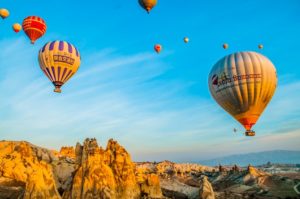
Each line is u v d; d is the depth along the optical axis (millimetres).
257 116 45625
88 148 53500
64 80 53250
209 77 49125
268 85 44562
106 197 47094
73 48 53250
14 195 54094
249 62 44531
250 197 97375
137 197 58938
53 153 85125
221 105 47812
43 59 51844
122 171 58094
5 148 72438
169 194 86625
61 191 58812
